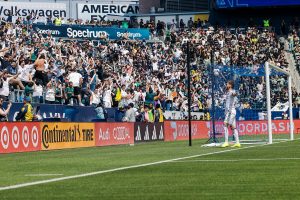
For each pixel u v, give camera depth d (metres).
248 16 76.50
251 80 57.31
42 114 35.81
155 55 62.06
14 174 16.69
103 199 11.12
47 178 15.28
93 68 50.25
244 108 55.06
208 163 19.41
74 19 72.25
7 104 33.47
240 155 23.41
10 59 39.25
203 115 53.72
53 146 32.72
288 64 69.69
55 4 72.94
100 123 37.62
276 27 76.31
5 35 50.03
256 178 14.37
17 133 29.70
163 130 45.16
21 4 70.75
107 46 60.09
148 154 25.86
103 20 74.00
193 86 57.47
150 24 71.81
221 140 41.62
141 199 11.00
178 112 51.28
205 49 66.62
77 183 13.85
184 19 76.12
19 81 37.12
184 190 12.25
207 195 11.38
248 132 54.03
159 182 13.86
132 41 64.38
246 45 70.25
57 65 46.00
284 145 31.62
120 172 16.56
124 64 56.78
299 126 59.59
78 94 41.75
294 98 61.59
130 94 47.38
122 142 39.97
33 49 47.72
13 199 11.20
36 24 58.50
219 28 73.06
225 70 43.12
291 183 13.22
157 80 56.03
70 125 34.50
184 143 39.09
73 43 55.94
